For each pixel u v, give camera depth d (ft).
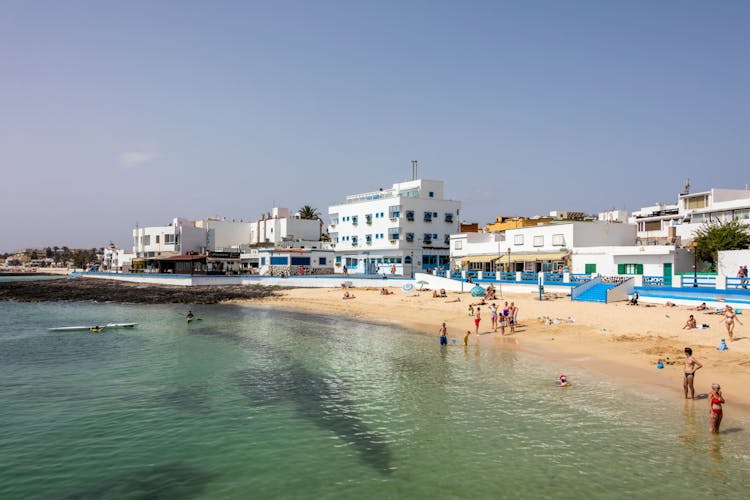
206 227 408.05
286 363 107.14
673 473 53.42
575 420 68.69
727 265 158.81
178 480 55.42
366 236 299.58
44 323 173.58
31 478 56.24
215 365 106.11
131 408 78.54
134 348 125.80
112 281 346.33
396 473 55.67
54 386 90.99
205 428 69.92
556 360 101.50
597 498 49.24
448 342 125.90
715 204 222.48
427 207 284.82
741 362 90.07
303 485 53.62
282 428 69.51
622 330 120.88
